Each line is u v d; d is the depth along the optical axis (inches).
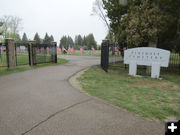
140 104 147.7
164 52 278.2
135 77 297.4
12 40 360.8
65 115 120.0
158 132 96.8
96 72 349.1
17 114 120.7
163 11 300.4
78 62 579.5
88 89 199.8
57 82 235.6
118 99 162.1
